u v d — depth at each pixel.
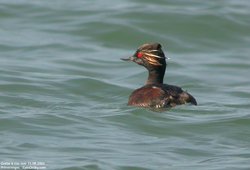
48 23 28.06
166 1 30.08
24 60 24.41
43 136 16.58
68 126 17.22
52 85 21.17
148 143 16.33
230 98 21.02
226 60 25.72
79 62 24.53
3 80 21.44
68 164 14.88
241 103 19.92
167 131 17.06
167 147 16.11
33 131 16.84
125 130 17.11
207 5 29.83
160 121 17.44
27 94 20.17
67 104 19.30
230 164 15.14
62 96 20.34
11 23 28.05
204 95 21.53
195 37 27.34
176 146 16.17
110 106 19.08
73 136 16.61
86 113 18.19
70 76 22.22
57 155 15.42
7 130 16.89
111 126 17.31
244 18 28.39
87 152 15.65
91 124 17.39
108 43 26.75
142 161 15.23
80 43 26.47
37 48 25.72
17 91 20.42
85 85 21.39
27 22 28.16
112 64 24.56
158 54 18.75
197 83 23.25
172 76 23.86
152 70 18.81
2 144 15.97
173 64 24.97
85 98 20.33
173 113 17.78
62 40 26.58
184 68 24.72
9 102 19.25
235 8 29.59
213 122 17.44
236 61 25.62
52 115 17.88
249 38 27.52
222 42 27.23
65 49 25.83
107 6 29.42
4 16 28.55
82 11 28.81
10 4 29.33
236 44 27.19
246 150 16.05
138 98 18.09
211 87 22.77
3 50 25.41
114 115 17.84
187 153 15.80
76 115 17.95
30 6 29.27
